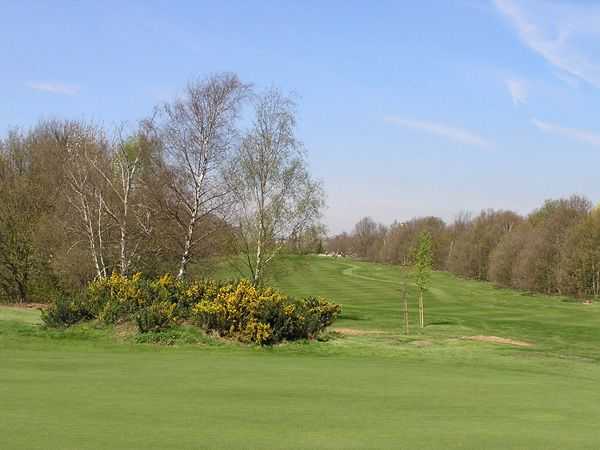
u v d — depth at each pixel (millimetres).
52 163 40906
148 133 33250
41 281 37938
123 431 7727
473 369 16812
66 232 35969
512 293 68750
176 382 12086
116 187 33656
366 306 50969
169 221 33938
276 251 35781
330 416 9281
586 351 23297
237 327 20750
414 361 18391
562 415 10227
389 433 8297
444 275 104500
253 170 35312
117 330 20484
